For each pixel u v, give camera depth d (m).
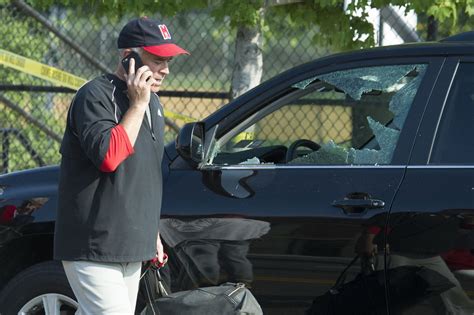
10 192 18.31
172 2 25.44
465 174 15.10
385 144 16.09
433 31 29.92
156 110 14.61
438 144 15.52
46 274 17.55
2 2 34.81
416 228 15.08
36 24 37.38
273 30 32.88
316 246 15.76
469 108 15.54
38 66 31.62
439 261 14.92
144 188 14.09
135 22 14.05
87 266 13.98
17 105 37.16
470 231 14.73
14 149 36.16
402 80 16.19
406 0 24.41
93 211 13.85
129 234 13.91
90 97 13.74
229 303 14.70
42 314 17.98
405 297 15.19
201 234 16.56
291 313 16.03
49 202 17.83
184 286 16.75
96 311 14.07
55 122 37.59
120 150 13.37
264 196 16.22
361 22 26.16
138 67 13.98
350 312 15.59
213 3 25.75
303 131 27.19
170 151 17.41
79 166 13.90
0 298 17.95
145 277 16.14
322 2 24.25
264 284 16.16
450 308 14.95
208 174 16.84
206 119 17.47
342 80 16.62
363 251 15.41
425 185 15.22
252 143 18.53
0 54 31.50
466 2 23.98
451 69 15.83
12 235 17.97
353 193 15.62
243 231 16.25
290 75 17.03
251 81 26.34
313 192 15.94
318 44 27.30
